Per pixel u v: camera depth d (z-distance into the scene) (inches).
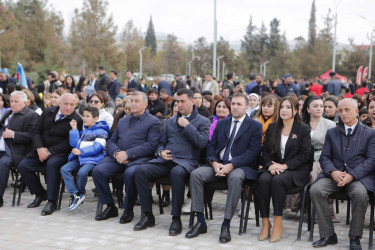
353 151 183.8
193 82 704.4
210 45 2888.8
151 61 2140.7
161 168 203.3
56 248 169.6
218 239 182.5
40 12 1565.0
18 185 281.4
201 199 189.8
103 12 1440.7
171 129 214.2
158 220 211.5
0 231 191.3
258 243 177.5
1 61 1422.2
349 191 176.1
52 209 222.5
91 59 1429.6
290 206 214.1
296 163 187.3
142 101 220.1
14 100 247.9
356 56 1728.6
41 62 1517.0
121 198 233.9
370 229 173.2
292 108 190.5
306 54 2242.9
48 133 236.4
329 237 175.6
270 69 2596.0
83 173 218.4
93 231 192.4
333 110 238.8
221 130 203.5
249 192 196.9
